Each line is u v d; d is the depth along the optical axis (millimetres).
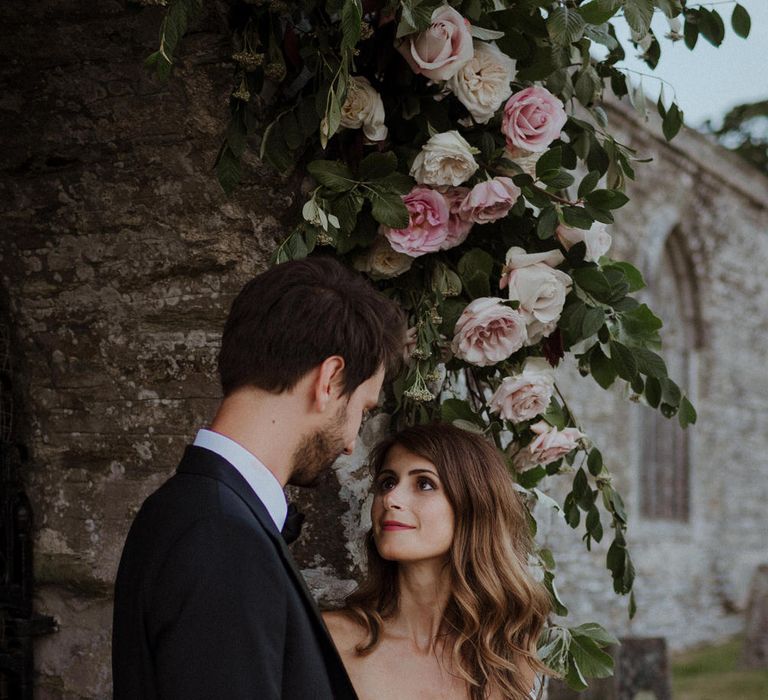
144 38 2254
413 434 1972
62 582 2375
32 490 2418
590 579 8617
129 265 2305
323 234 1965
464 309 2074
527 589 1938
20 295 2404
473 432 2123
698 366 11859
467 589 1907
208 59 2188
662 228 10844
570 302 2133
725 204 12008
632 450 10445
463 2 2014
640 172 10422
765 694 8852
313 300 1479
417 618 1972
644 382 2186
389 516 1920
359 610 1978
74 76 2322
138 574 1351
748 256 12758
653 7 2016
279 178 2166
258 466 1454
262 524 1415
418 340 2062
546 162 2037
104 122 2301
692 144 10898
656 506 11562
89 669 2357
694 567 11609
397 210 1967
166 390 2289
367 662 1921
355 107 1979
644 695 5672
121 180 2301
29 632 2359
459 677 1921
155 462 2297
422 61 1961
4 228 2410
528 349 2201
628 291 2199
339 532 2178
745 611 12477
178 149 2246
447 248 2066
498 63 2021
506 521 1957
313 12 2043
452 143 1963
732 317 12430
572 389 9383
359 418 1549
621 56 2330
